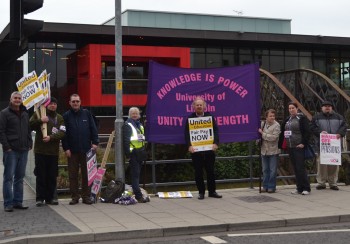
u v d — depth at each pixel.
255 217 8.44
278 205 9.55
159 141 10.62
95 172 9.88
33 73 9.22
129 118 9.90
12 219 8.22
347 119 15.02
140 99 34.00
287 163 14.29
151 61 10.58
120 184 9.84
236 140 11.01
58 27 31.03
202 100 10.23
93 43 34.06
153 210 9.05
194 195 10.72
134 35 33.12
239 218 8.37
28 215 8.55
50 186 9.48
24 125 9.01
